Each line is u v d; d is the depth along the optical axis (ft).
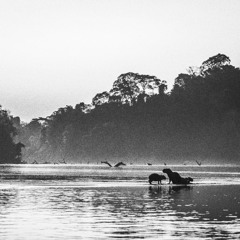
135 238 189.78
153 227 212.43
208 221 227.81
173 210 267.39
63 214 250.57
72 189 419.33
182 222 225.35
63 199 324.60
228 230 205.16
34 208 274.36
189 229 207.82
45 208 274.77
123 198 334.03
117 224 220.02
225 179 645.10
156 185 488.85
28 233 199.31
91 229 207.92
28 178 640.99
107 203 301.22
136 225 217.56
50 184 495.41
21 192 383.65
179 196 351.87
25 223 222.28
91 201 312.71
